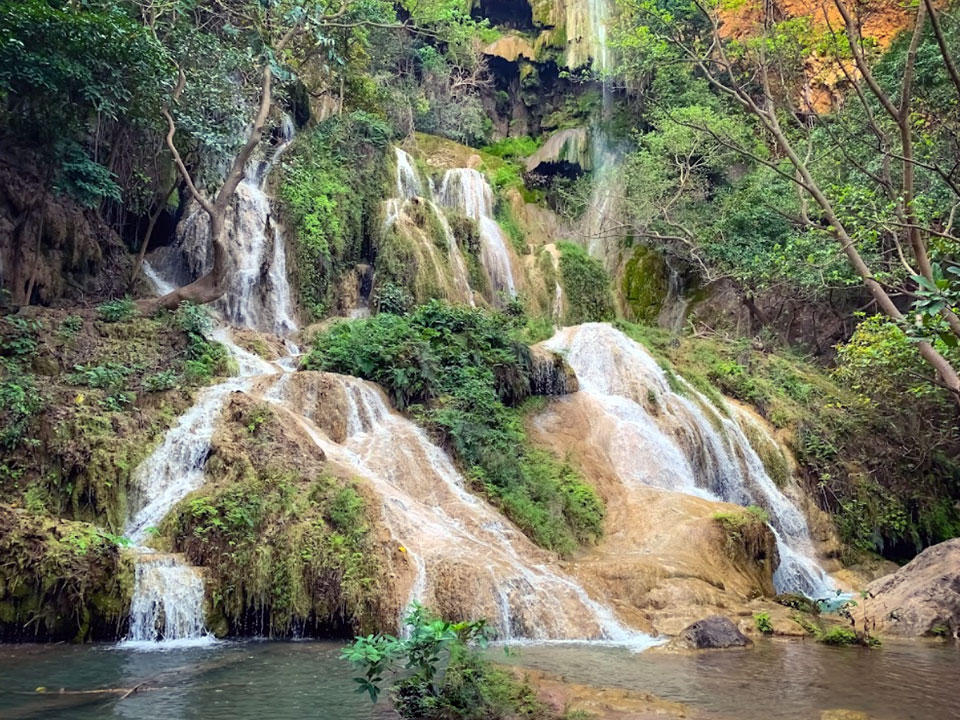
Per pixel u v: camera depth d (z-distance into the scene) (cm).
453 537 1081
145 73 1406
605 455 1554
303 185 2016
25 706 616
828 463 1841
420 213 2172
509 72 3425
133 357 1338
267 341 1652
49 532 927
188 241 1861
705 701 644
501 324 1781
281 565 967
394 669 744
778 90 1709
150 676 718
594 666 777
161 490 1091
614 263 2756
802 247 1856
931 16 639
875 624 1068
